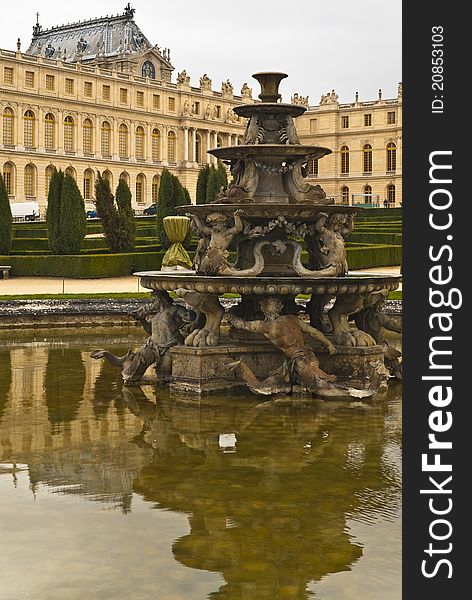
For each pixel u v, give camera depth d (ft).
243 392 45.27
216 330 46.42
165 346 48.19
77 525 24.48
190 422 38.06
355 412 40.09
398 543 23.24
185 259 120.57
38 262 145.48
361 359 45.65
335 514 25.45
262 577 21.13
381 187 414.62
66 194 150.51
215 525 24.52
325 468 30.40
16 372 52.95
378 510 25.81
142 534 23.82
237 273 45.57
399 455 32.17
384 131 411.34
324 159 428.97
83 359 59.26
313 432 36.01
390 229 176.04
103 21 430.61
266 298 45.50
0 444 33.88
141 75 410.93
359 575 21.29
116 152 369.50
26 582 20.71
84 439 34.81
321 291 44.47
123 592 20.25
